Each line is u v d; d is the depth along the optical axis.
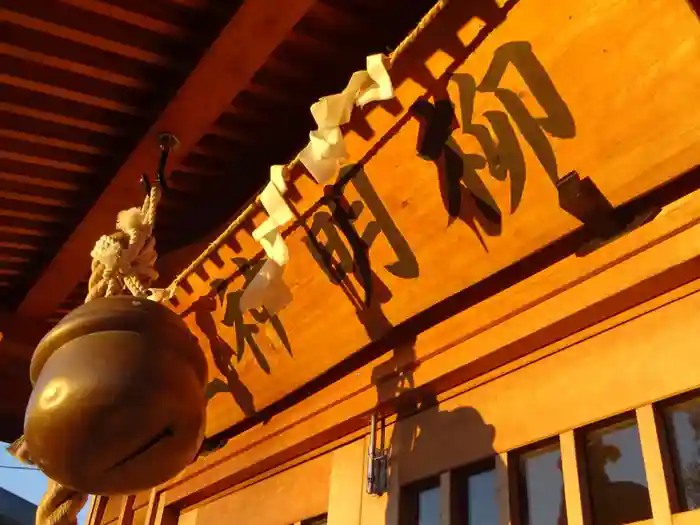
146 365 0.75
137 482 0.77
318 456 1.17
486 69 0.82
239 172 1.49
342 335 1.12
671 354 0.73
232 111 1.33
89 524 1.80
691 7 0.66
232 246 1.24
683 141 0.71
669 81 0.70
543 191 0.82
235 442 1.36
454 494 0.90
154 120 1.33
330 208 1.05
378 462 1.02
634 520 0.71
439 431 0.96
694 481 0.68
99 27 1.17
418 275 0.98
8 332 1.89
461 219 0.91
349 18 1.17
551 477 0.81
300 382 1.22
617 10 0.70
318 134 0.94
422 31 0.85
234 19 1.11
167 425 0.75
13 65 1.23
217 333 1.36
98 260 1.11
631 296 0.77
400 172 0.95
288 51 1.22
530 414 0.84
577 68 0.75
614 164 0.76
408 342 1.05
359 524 1.01
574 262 0.83
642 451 0.72
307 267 1.13
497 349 0.89
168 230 1.65
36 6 1.13
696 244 0.72
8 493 4.05
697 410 0.70
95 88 1.29
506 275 0.92
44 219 1.63
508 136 0.83
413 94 0.90
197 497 1.43
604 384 0.78
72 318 0.79
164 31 1.18
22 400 2.08
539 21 0.76
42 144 1.42
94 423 0.72
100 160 1.47
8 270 1.83
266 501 1.24
